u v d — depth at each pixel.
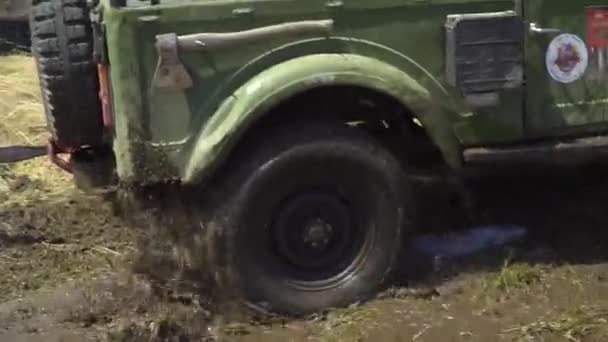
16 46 10.98
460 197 6.70
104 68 5.69
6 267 6.27
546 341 5.47
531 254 6.28
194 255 5.79
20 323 5.72
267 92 5.41
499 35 5.76
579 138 6.01
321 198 5.68
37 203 7.01
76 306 5.83
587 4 5.87
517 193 6.93
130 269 6.04
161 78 5.48
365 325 5.59
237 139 5.43
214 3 5.48
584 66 5.93
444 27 5.72
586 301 5.80
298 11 5.56
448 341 5.47
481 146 5.89
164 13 5.45
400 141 5.94
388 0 5.62
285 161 5.55
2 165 7.60
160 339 5.51
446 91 5.77
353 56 5.60
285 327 5.63
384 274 5.78
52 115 6.03
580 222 6.64
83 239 6.57
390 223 5.73
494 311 5.71
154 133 5.53
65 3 5.92
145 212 5.86
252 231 5.61
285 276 5.71
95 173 6.35
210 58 5.50
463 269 6.11
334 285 5.75
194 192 5.69
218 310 5.69
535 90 5.89
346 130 5.63
